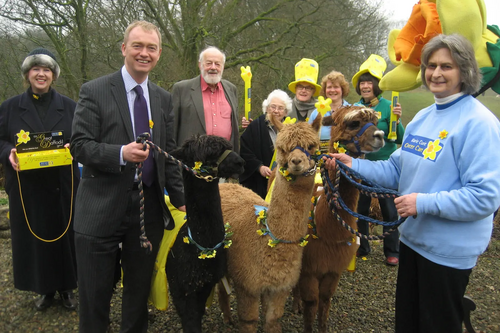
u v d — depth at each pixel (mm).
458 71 1955
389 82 2908
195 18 9430
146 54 2291
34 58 3230
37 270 3326
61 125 3406
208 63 3963
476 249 1953
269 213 2529
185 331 2410
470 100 1984
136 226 2426
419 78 2676
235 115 4223
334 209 2670
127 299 2508
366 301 3777
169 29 10070
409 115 9109
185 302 2424
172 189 2732
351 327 3309
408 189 2164
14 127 3277
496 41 2514
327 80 4285
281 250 2449
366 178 2490
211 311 3539
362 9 9250
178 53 9602
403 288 2254
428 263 2047
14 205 3326
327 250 2793
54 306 3574
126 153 2133
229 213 2898
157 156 2453
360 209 4805
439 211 1890
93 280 2307
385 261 4750
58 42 9742
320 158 2531
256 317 2600
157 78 9344
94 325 2359
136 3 9344
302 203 2455
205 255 2297
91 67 9789
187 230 2414
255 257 2494
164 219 2613
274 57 9859
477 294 3871
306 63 4527
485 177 1808
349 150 2984
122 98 2324
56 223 3361
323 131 3682
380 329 3283
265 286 2486
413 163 2131
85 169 2357
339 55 9305
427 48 2037
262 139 4172
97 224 2271
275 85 9961
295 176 2414
